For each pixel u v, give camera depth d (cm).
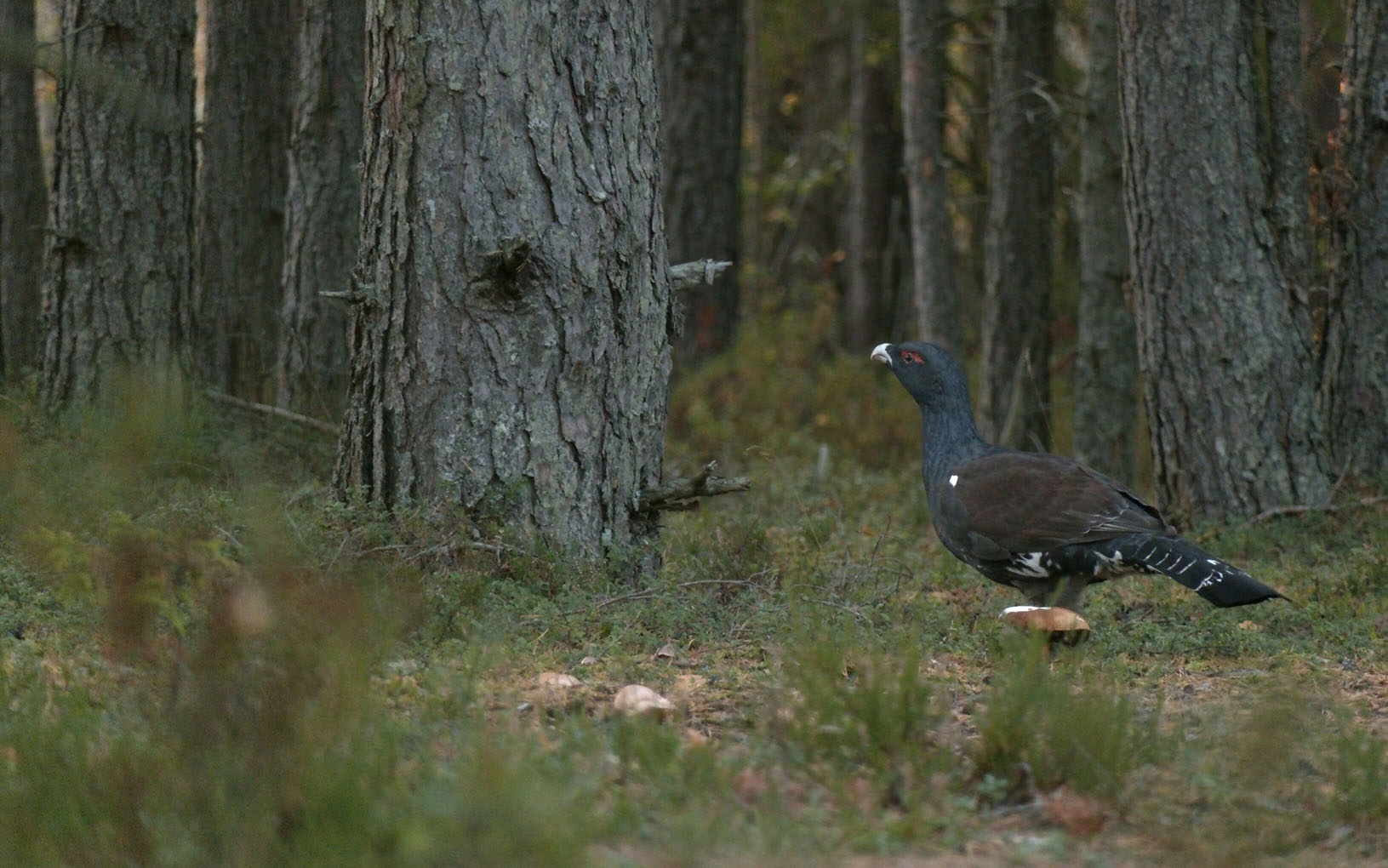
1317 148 1892
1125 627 1248
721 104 3203
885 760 770
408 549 1173
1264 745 779
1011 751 782
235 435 1342
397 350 1232
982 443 1261
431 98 1210
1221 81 1747
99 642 953
